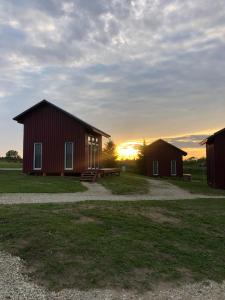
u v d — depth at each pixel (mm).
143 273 6871
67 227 8656
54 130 24891
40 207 10812
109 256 7320
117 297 5945
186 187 23781
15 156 60438
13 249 7414
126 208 11500
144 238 8656
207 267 7551
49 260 6977
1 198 13445
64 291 5996
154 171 42031
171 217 11078
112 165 42719
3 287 6012
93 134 27438
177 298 6105
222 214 12227
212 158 25125
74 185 19250
